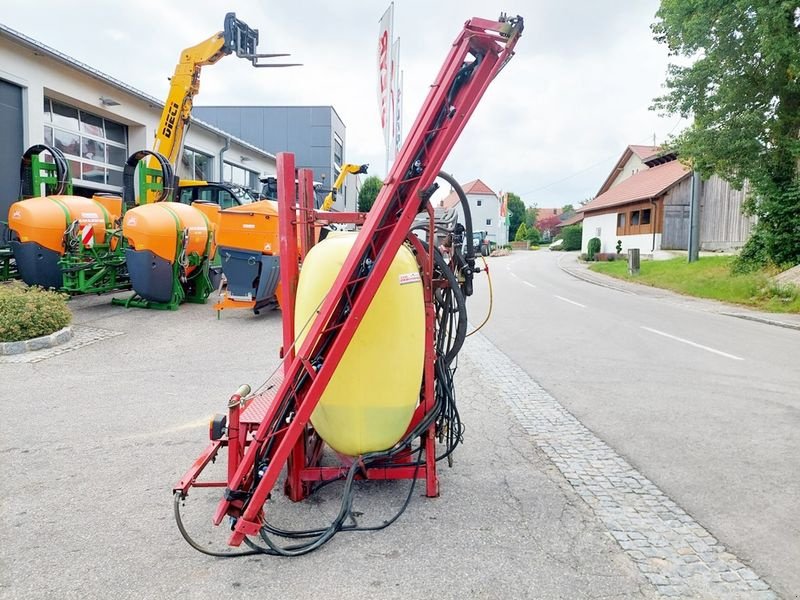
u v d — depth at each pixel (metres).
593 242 39.28
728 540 3.40
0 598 2.79
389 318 3.52
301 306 3.61
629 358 8.55
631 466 4.51
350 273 3.19
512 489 4.07
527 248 77.12
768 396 6.54
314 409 3.44
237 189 16.56
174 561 3.13
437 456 4.62
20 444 4.85
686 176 30.92
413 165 3.33
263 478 3.13
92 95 17.97
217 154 28.19
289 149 42.41
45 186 12.47
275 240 10.91
